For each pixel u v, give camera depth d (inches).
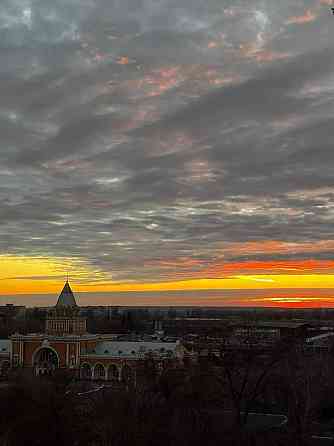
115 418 6023.6
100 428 5846.5
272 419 7431.1
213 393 7465.6
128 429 5959.6
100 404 6348.4
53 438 5590.6
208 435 6451.8
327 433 7263.8
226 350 7672.2
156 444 6038.4
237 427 6643.7
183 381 7170.3
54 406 5728.3
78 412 5984.3
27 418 5620.1
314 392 7367.1
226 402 7667.3
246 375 6948.8
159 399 6811.0
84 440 5703.7
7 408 5871.1
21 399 5910.4
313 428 7322.8
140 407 6353.3
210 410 7509.8
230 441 6427.2
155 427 6156.5
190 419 6520.7
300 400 7121.1
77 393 6879.9
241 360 7583.7
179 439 6146.7
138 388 7111.2
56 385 6230.3
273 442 6535.4
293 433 6673.2
